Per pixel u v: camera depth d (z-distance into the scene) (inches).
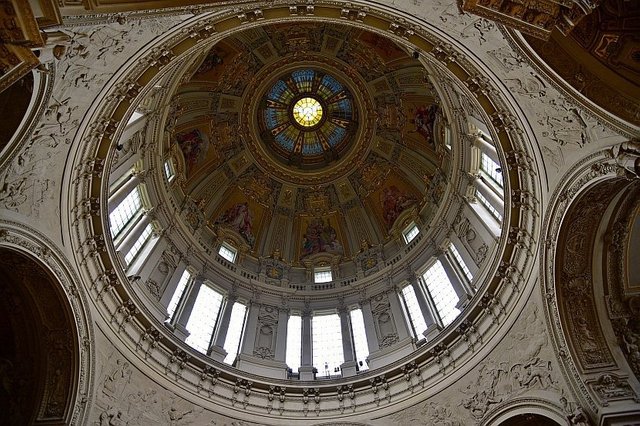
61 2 358.9
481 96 644.7
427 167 1314.0
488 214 954.7
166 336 829.8
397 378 878.4
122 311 772.0
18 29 339.0
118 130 657.0
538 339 707.4
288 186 1518.2
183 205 1203.9
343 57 1423.5
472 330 816.9
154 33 541.3
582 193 606.9
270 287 1213.7
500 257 764.6
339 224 1455.5
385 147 1449.3
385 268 1213.1
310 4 553.6
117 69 570.6
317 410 878.4
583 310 676.7
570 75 510.3
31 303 663.1
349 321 1132.5
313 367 1017.5
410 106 1357.0
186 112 1285.7
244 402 865.5
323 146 1553.9
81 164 642.2
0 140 513.0
